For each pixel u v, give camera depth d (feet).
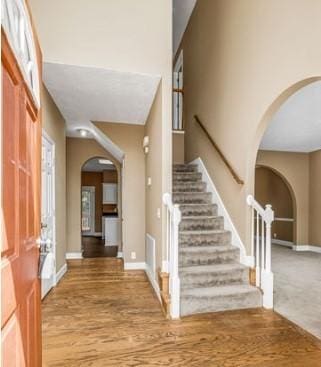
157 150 11.55
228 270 10.54
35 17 9.58
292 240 24.08
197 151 17.52
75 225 18.67
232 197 12.57
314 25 7.89
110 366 6.60
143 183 15.93
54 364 6.67
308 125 15.53
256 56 10.84
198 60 17.71
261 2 10.50
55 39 9.67
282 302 10.69
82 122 15.87
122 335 8.06
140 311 9.73
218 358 6.96
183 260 11.04
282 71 9.28
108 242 24.75
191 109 19.06
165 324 8.73
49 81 10.77
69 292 11.75
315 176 22.59
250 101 11.25
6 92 2.85
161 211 10.68
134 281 13.29
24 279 3.57
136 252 15.74
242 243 11.51
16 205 3.22
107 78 10.61
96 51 9.97
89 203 35.63
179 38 22.79
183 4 18.79
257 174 28.25
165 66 10.60
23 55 3.64
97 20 10.07
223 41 13.83
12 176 3.07
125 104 13.08
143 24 10.48
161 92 10.67
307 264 17.61
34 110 4.31
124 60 10.22
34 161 4.35
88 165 31.24
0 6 2.49
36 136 4.49
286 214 25.02
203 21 16.81
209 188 15.08
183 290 9.96
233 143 12.64
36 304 4.37
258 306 10.01
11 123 3.05
